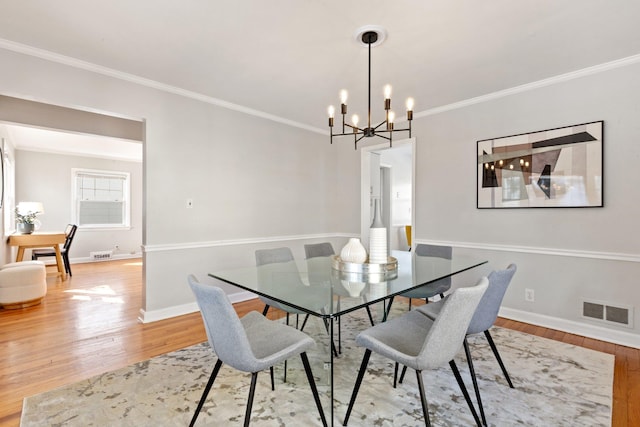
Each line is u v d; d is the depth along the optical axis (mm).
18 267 3594
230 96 3400
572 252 2795
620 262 2574
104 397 1840
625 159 2543
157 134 3098
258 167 3947
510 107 3141
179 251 3279
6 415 1680
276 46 2350
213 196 3529
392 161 6727
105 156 7027
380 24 2055
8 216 5043
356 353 2441
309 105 3666
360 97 3396
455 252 3562
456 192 3551
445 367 2197
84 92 2662
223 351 1382
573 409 1721
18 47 2350
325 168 4781
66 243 5414
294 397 1857
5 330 2867
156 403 1782
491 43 2289
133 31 2164
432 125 3758
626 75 2533
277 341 1622
